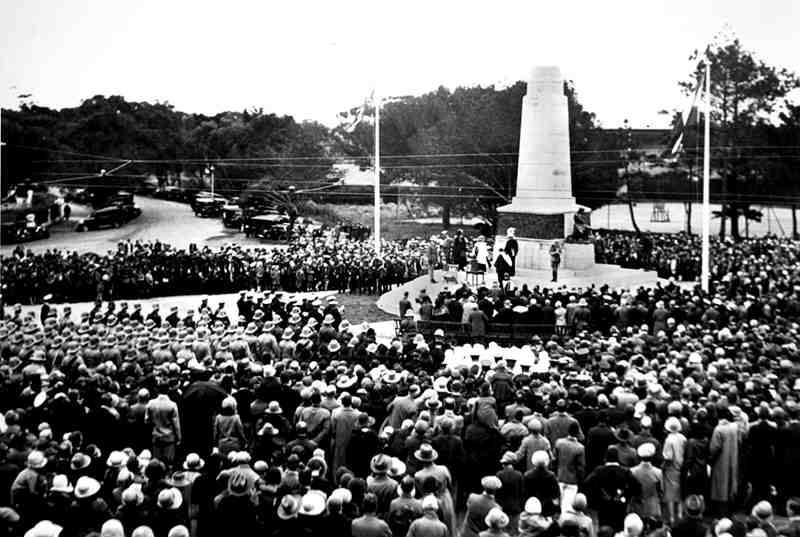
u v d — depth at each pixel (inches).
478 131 3686.0
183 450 789.9
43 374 890.1
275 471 573.3
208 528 555.5
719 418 743.7
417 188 4175.7
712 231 4453.7
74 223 3814.0
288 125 4781.0
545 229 2025.1
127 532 544.1
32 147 4109.3
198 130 4749.0
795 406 776.3
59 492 572.4
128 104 4729.3
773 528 516.7
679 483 701.3
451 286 1951.3
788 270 2273.6
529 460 687.7
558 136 2027.6
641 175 3981.3
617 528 611.2
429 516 520.1
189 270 2193.7
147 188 4648.1
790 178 3656.5
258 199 4170.8
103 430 749.9
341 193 4397.1
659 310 1397.6
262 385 797.9
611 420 737.6
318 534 520.1
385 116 4461.1
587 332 1273.4
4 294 2006.6
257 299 1643.7
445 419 703.1
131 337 1094.4
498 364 894.4
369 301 2064.5
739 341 1160.8
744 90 3567.9
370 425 741.3
